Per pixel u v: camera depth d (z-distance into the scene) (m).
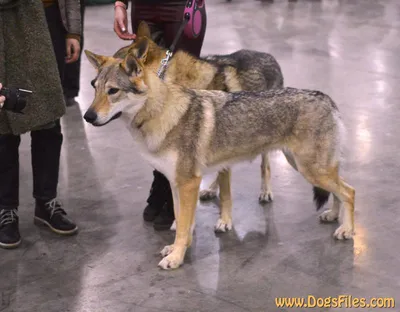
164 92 3.24
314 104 3.48
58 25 3.77
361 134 5.29
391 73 7.04
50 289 3.23
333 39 8.66
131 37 3.93
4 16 3.25
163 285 3.24
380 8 10.66
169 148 3.29
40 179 3.80
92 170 4.82
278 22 9.86
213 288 3.19
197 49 4.03
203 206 4.21
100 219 4.03
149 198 4.00
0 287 3.26
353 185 4.34
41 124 3.47
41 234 3.85
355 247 3.55
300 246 3.60
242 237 3.74
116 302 3.09
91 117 3.04
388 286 3.14
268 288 3.17
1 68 3.27
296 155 3.54
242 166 4.82
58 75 3.50
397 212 3.93
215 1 11.83
